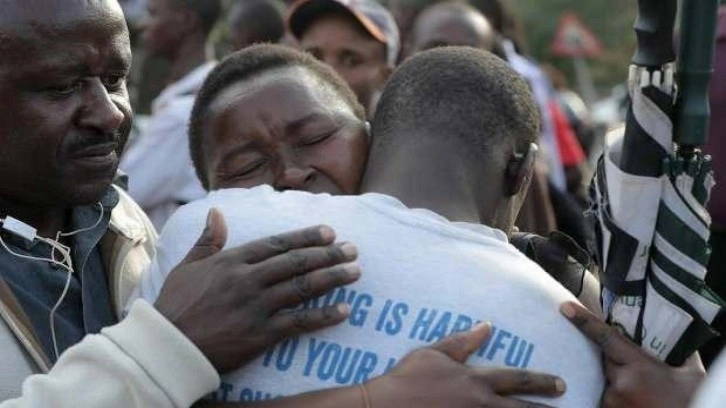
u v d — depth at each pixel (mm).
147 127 4508
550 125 5348
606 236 1883
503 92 1901
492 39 5008
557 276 2137
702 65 1840
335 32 4520
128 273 2287
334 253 1740
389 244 1795
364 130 2158
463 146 1866
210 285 1735
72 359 1755
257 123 2102
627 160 1851
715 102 3598
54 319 2107
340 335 1761
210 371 1716
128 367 1709
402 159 1878
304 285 1725
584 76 16359
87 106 2082
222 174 2150
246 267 1737
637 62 1856
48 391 1728
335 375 1749
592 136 7039
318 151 2107
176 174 4391
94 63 2066
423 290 1766
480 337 1731
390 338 1751
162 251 1912
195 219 1893
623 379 1804
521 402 1724
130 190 4426
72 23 2035
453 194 1856
